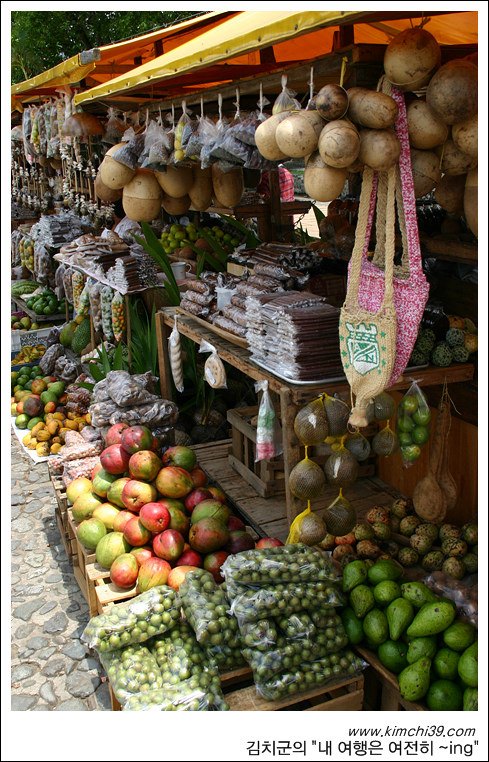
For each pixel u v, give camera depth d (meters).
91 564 3.01
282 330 2.58
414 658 2.15
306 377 2.53
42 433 5.20
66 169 6.59
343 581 2.46
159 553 2.80
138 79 3.05
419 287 2.04
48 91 6.44
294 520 2.55
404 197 2.00
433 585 2.39
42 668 2.94
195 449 4.29
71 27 10.43
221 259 5.31
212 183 3.69
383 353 2.05
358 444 2.49
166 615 2.44
